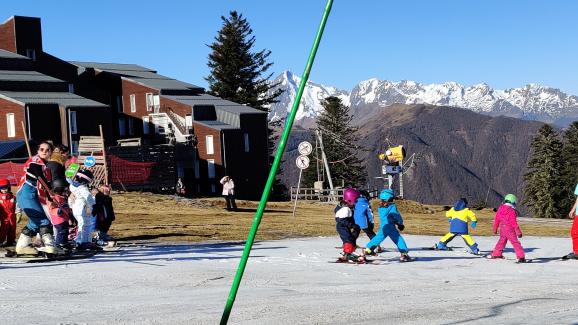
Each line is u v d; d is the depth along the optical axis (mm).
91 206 15820
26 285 10133
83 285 10234
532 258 16641
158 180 51188
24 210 13500
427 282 11438
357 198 14938
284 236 22281
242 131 72375
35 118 60656
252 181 73000
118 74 80875
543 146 106688
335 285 10828
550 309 8391
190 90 79812
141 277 11180
